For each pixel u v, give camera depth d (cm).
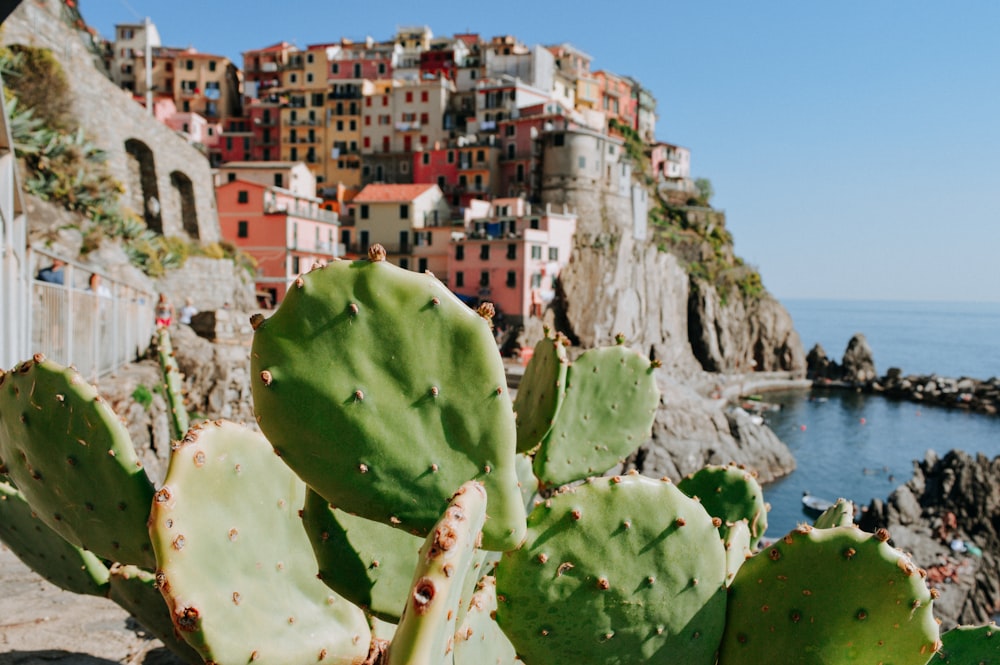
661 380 4259
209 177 4741
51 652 467
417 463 251
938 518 2691
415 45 9419
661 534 286
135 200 4103
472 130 7800
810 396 7519
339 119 8162
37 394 279
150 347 2286
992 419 6562
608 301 6519
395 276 247
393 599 280
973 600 2261
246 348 2577
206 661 252
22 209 1048
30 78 3334
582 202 6894
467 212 6419
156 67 8912
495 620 295
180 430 442
